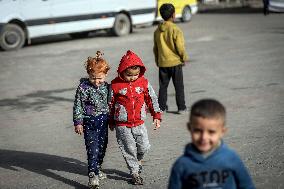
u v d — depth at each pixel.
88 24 35.12
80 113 8.98
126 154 9.12
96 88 8.95
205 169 5.02
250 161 10.02
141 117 8.92
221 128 4.88
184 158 5.09
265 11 48.94
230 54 25.25
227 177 5.05
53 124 14.30
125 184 9.30
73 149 11.81
